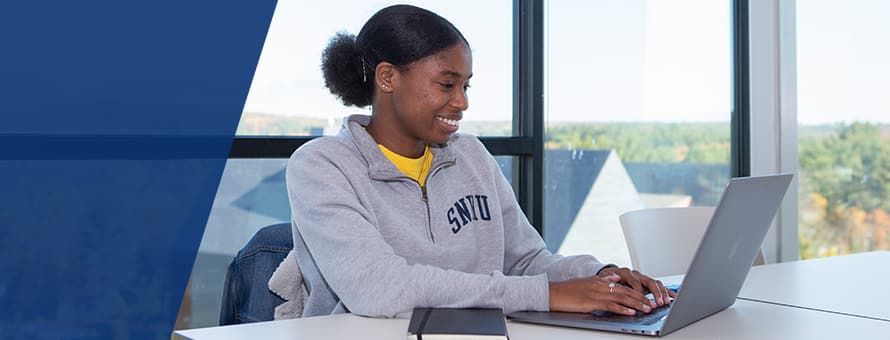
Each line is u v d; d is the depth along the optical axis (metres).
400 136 1.70
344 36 1.73
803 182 4.12
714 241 1.21
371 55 1.66
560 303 1.38
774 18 4.05
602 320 1.30
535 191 3.21
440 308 1.33
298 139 2.67
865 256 2.19
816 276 1.85
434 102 1.60
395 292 1.35
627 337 1.23
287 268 1.67
